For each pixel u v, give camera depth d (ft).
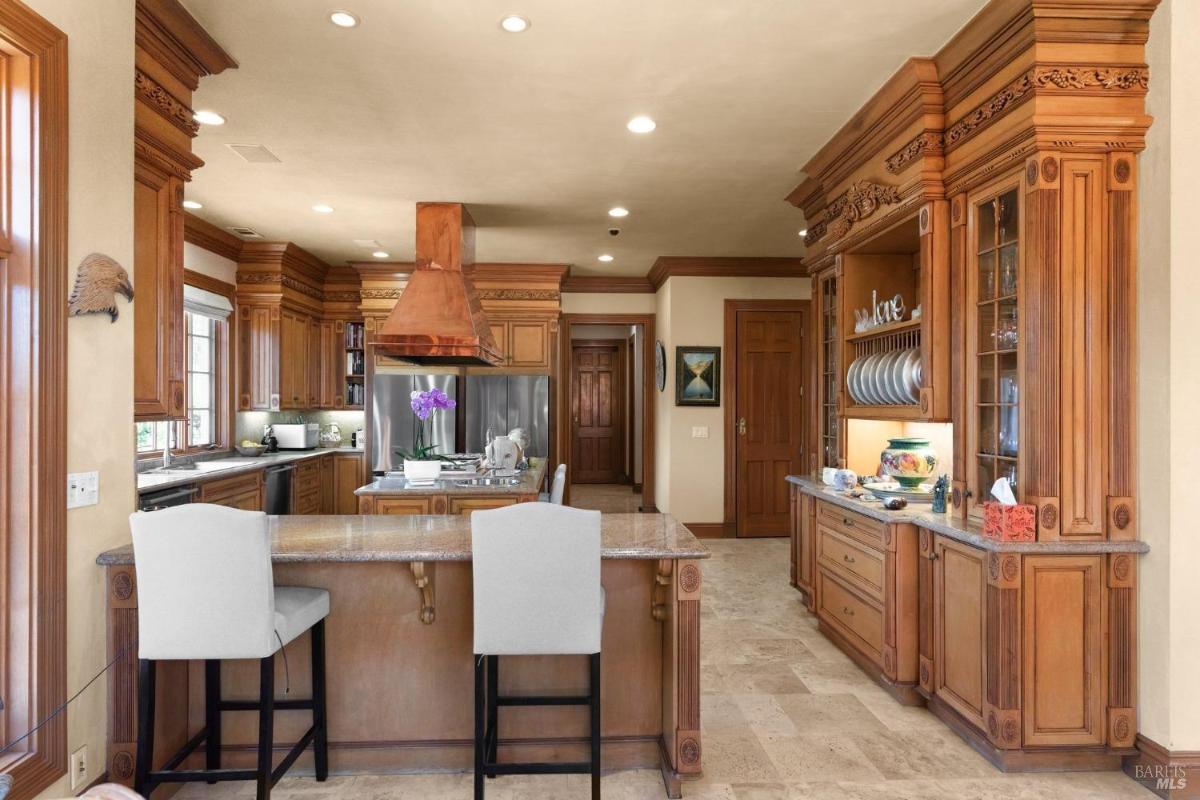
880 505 10.80
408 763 8.14
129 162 7.41
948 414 9.61
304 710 8.11
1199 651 7.42
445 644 8.18
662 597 8.12
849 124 11.13
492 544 6.77
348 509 23.00
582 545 6.79
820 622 13.09
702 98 10.23
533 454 21.81
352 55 8.97
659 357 23.95
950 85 9.12
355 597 8.16
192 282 17.52
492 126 11.27
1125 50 7.77
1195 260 7.46
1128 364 7.84
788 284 22.06
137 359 8.05
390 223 17.34
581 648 6.90
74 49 6.56
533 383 21.93
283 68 9.31
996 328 8.73
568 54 8.95
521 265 22.18
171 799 7.39
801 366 22.16
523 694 8.24
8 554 6.04
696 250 20.52
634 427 34.55
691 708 7.62
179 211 8.84
